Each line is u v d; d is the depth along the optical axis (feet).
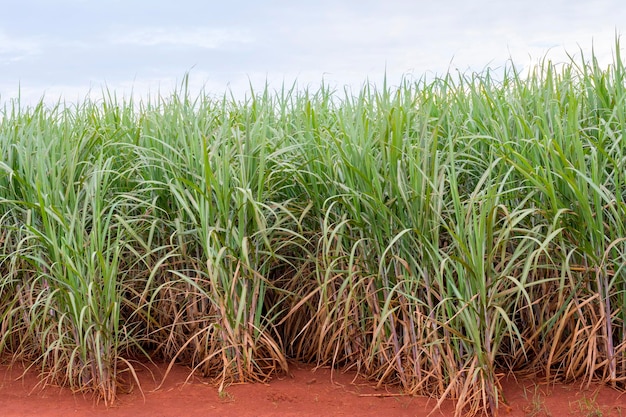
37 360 16.05
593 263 14.21
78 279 14.39
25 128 18.07
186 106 17.24
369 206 14.17
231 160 15.90
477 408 13.00
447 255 13.12
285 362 15.75
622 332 14.67
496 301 13.61
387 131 14.32
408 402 13.99
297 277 16.21
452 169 12.98
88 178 16.07
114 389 14.39
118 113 20.10
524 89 16.58
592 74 16.06
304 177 16.21
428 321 13.74
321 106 19.74
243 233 14.89
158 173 16.60
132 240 16.01
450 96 17.12
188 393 14.84
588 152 15.01
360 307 15.43
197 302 16.84
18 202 14.98
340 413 13.57
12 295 17.66
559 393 14.07
